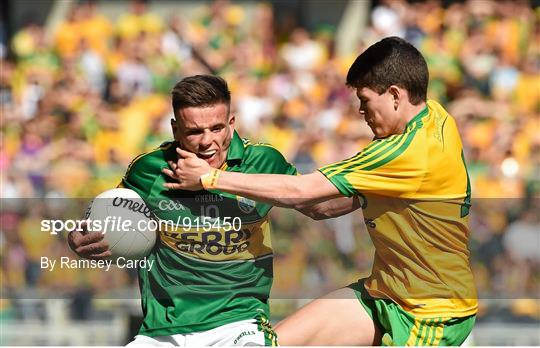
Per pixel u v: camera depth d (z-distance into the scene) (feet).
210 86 52.65
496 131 129.39
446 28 145.18
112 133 131.64
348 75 54.60
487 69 139.54
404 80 53.57
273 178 52.54
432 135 53.88
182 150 53.16
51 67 141.79
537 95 137.80
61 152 125.70
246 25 149.38
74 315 81.56
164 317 55.01
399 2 147.95
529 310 85.20
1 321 82.17
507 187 116.57
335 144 122.93
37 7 149.69
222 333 54.39
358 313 56.29
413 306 55.31
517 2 146.92
